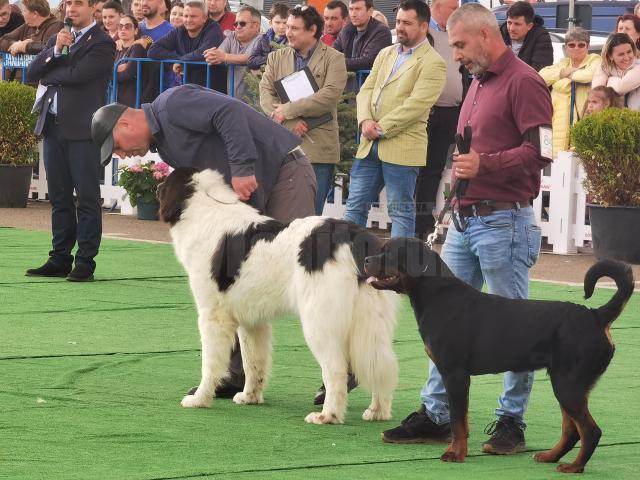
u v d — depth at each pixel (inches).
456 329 345.7
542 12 1227.9
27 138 1063.0
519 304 344.8
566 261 815.7
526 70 365.4
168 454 352.8
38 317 583.8
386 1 1414.9
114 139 439.5
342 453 361.1
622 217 788.6
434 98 682.8
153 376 465.4
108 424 388.8
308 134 710.5
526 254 376.8
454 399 349.4
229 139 429.4
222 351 414.6
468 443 379.9
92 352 506.0
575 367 334.6
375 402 404.5
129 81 1030.4
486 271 376.2
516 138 368.5
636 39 864.3
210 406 420.2
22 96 1051.9
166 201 419.8
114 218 1018.7
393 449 368.5
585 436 339.3
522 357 340.5
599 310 336.5
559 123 869.8
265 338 429.4
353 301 386.6
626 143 781.3
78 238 695.7
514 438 368.2
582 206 853.8
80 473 327.0
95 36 676.1
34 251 811.4
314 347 391.5
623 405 435.8
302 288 390.0
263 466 340.5
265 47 910.4
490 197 372.5
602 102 814.5
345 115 883.4
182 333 553.6
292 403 433.1
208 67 961.5
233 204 418.0
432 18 821.9
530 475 339.0
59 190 699.4
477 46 367.6
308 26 714.8
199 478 324.8
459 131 384.2
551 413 425.4
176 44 1008.2
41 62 675.4
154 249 836.6
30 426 381.7
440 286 350.3
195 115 433.1
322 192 724.0
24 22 1171.9
